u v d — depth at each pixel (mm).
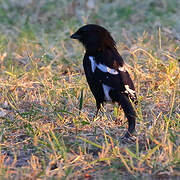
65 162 8898
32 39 17891
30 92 12930
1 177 8469
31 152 9750
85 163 9102
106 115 11727
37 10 21344
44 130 10352
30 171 8836
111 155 9312
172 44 16906
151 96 12719
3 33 18750
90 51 11492
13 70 14781
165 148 9133
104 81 10961
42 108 11828
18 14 21062
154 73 13797
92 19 20469
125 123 11133
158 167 8805
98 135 10523
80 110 11344
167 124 10164
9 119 11203
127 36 18203
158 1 21750
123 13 20953
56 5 21812
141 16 20547
